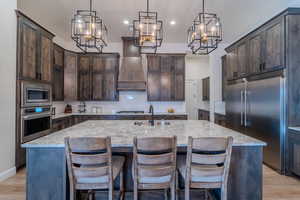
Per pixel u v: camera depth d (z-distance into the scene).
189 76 7.88
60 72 4.97
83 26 2.44
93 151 1.82
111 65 5.47
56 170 1.86
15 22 3.04
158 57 5.52
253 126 3.60
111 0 3.64
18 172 3.06
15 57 3.05
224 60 5.53
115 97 5.47
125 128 2.62
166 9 3.96
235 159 1.92
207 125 2.89
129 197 2.29
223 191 1.72
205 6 3.81
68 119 4.93
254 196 1.92
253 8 3.79
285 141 2.94
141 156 1.69
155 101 5.78
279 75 2.99
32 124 3.40
